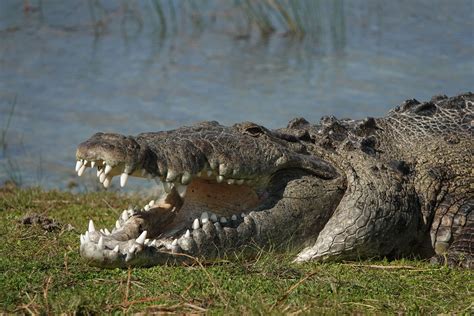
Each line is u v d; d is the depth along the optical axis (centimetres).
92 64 5609
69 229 2739
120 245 2180
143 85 5188
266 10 6762
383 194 2502
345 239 2431
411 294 2130
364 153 2592
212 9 7106
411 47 5841
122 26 6538
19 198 3247
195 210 2356
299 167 2453
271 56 5888
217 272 2200
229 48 6103
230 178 2303
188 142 2255
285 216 2400
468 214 2583
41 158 4072
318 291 2091
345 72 5409
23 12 6700
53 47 5938
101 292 2038
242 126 2398
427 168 2667
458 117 2859
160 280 2125
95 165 2191
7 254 2384
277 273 2214
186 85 5200
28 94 4962
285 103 4816
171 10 6656
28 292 2039
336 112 4631
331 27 6238
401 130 2775
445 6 6744
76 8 6862
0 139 4272
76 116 4622
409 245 2567
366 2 6931
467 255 2470
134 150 2142
